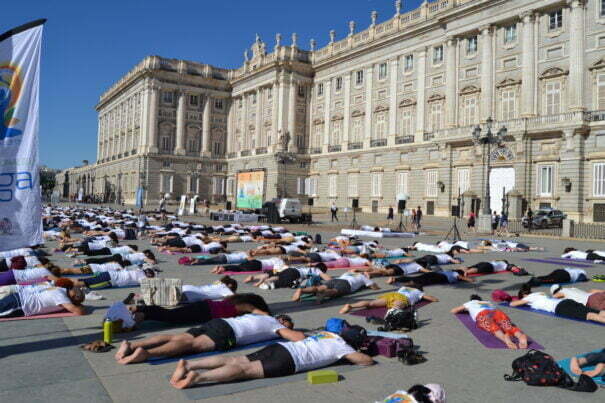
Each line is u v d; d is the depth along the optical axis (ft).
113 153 302.86
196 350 20.88
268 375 18.60
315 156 220.84
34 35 23.85
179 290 28.89
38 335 23.58
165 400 16.35
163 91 247.50
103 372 18.78
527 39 136.46
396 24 181.27
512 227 120.26
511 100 141.69
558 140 128.16
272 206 138.72
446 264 54.19
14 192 23.30
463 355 22.03
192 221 140.26
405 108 178.40
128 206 240.73
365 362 20.49
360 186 196.65
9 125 23.22
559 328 26.89
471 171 149.18
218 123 262.06
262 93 236.43
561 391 17.94
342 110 208.54
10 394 16.48
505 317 25.21
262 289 37.32
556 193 128.16
